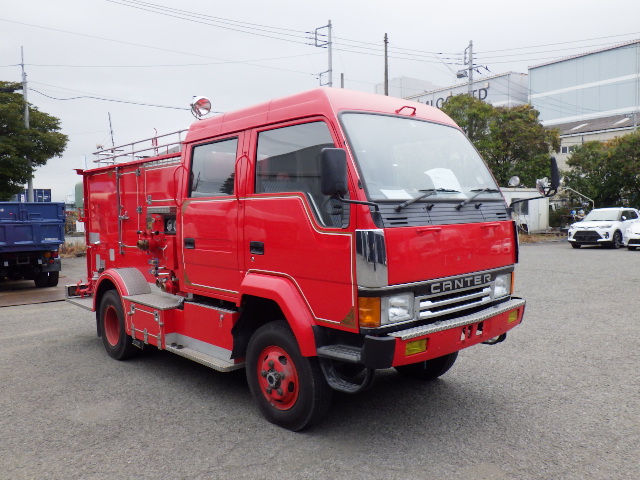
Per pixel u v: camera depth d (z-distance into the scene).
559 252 19.52
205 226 4.95
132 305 5.83
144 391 5.22
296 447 3.89
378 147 3.92
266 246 4.27
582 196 32.41
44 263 12.61
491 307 4.38
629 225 21.95
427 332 3.63
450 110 30.72
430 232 3.79
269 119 4.36
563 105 56.19
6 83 24.06
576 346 6.43
